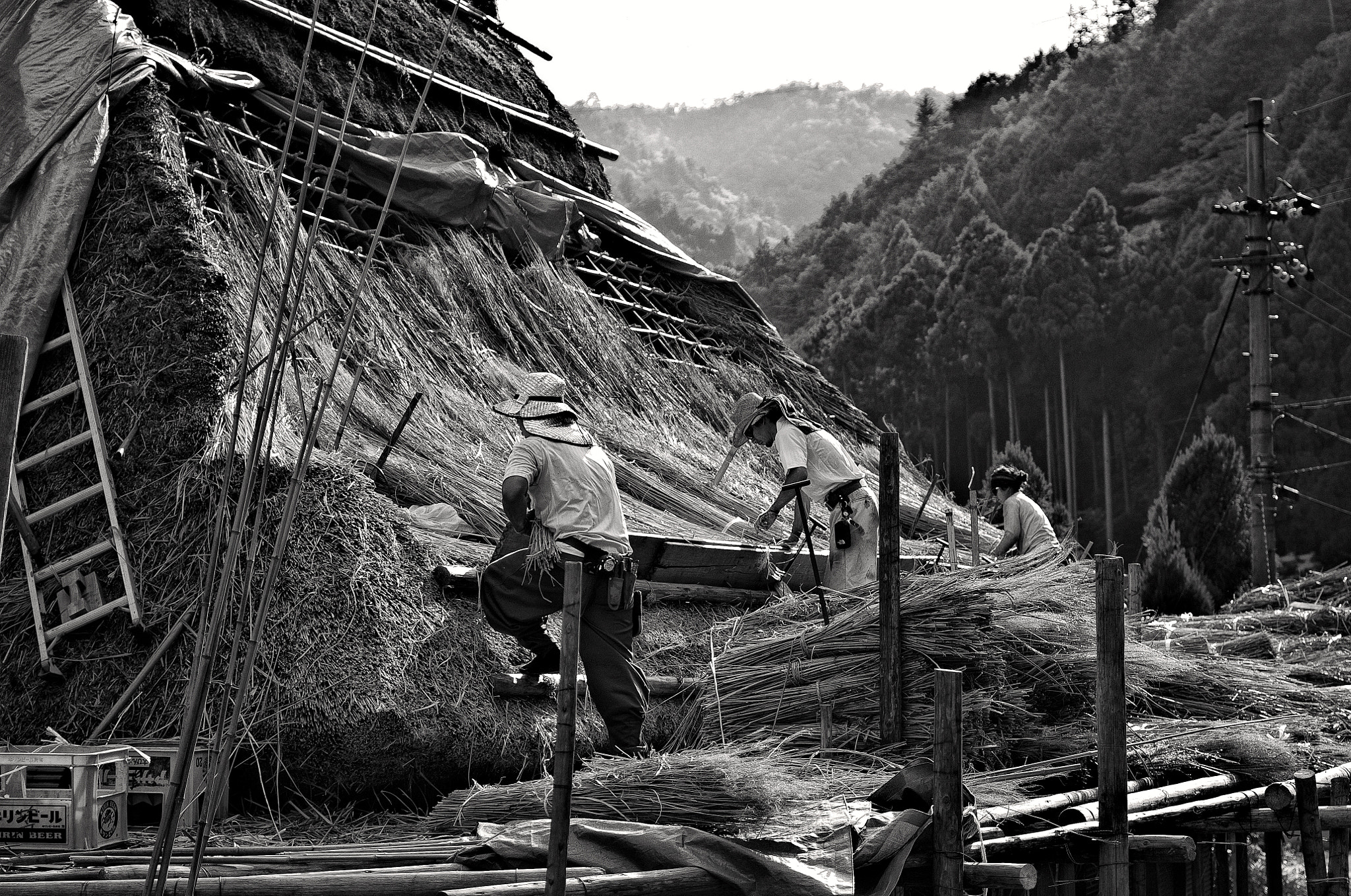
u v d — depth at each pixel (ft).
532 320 28.71
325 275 23.63
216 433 17.33
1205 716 21.39
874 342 198.49
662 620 20.85
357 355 22.93
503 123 35.27
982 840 12.37
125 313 18.15
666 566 20.56
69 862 12.33
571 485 16.24
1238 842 19.07
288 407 19.69
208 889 10.65
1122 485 173.06
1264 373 65.67
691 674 19.61
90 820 13.52
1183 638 27.99
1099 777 13.16
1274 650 29.07
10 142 19.92
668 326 35.50
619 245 36.58
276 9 28.73
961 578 18.61
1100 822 13.10
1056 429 179.83
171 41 26.00
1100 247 183.32
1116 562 13.20
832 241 281.54
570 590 10.40
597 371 29.07
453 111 33.37
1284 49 236.63
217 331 17.76
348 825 15.28
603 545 16.17
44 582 17.04
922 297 198.70
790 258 299.99
